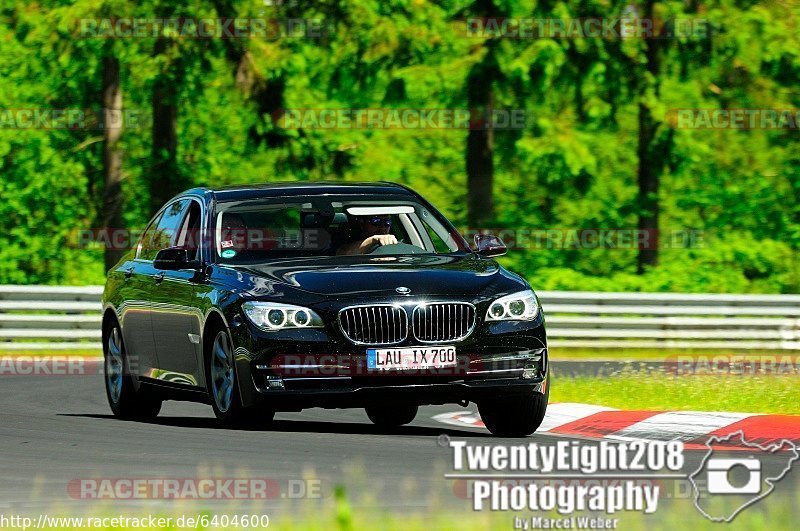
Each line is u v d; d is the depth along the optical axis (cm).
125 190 8169
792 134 7981
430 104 7131
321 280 2345
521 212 8775
